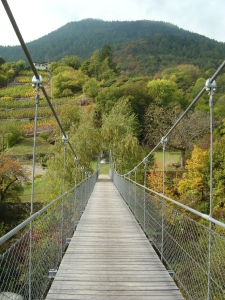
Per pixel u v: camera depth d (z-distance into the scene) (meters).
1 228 15.33
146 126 28.34
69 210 4.98
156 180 17.77
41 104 43.09
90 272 3.43
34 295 2.53
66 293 2.89
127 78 45.81
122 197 11.32
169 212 3.55
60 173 14.12
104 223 6.27
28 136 34.31
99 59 67.25
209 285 2.18
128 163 18.58
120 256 4.03
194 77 42.78
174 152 25.50
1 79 56.53
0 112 39.94
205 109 25.00
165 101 33.53
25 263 2.35
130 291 2.94
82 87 52.09
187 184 15.98
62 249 4.16
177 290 2.97
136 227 5.87
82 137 16.58
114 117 20.45
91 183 12.77
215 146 15.89
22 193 18.50
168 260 3.52
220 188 14.58
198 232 2.53
